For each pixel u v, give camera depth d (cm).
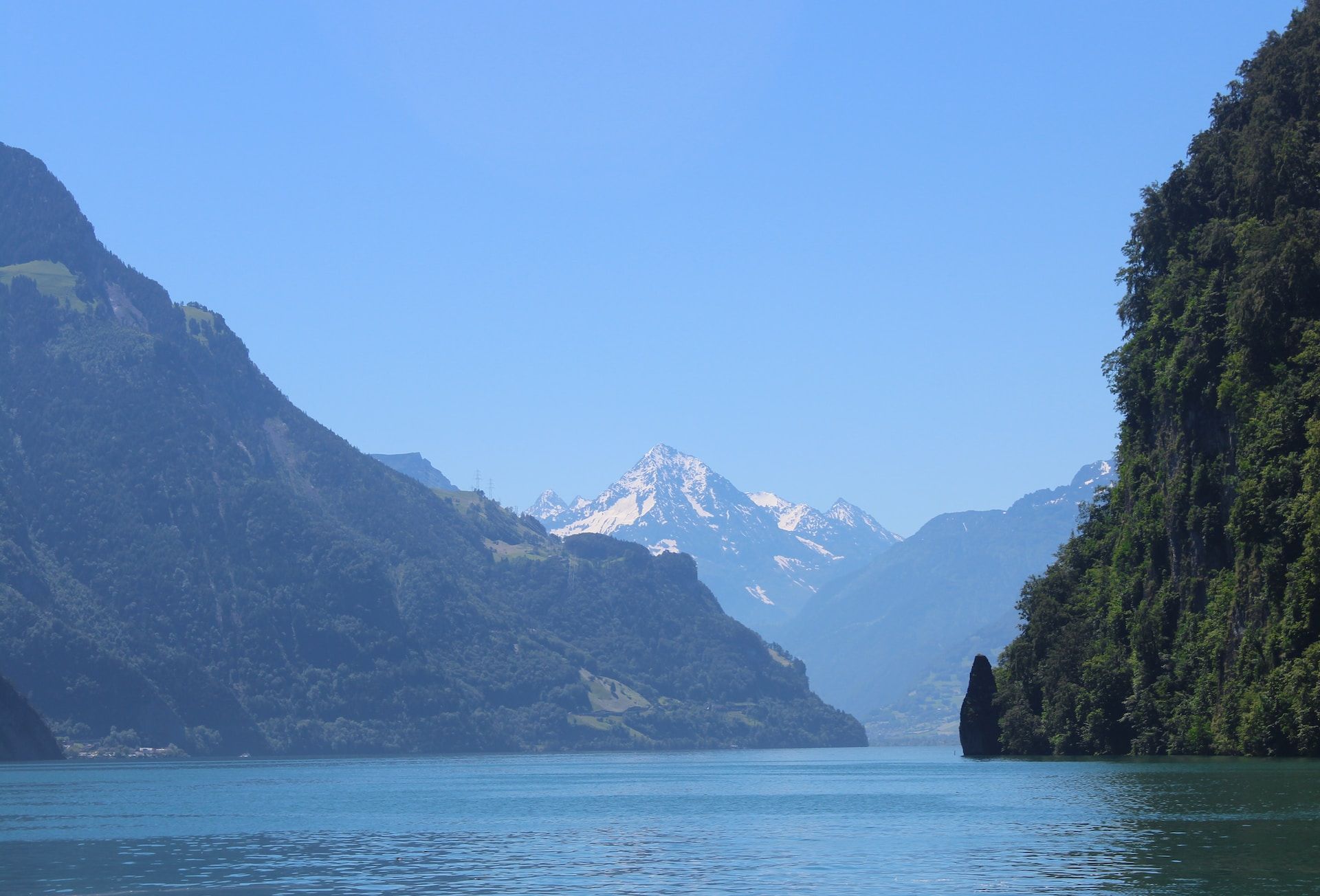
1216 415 16825
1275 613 14338
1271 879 6247
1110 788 11681
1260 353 15450
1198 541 16938
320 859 8100
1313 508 13388
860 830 9356
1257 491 14725
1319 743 13350
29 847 8988
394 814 11988
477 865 7675
